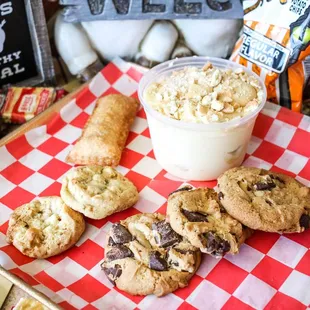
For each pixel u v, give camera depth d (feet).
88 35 2.25
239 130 1.84
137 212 1.90
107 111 2.14
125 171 2.03
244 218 1.71
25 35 2.18
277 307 1.62
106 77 2.30
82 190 1.84
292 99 2.11
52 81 2.32
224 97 1.82
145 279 1.65
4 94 2.24
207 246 1.65
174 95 1.86
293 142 2.08
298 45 1.95
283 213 1.71
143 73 2.30
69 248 1.79
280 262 1.73
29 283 1.67
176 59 2.05
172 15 2.14
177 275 1.66
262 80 1.98
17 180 1.99
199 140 1.84
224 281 1.69
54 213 1.84
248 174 1.82
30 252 1.75
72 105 2.21
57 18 2.23
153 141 1.98
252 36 2.05
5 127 2.20
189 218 1.71
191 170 1.95
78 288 1.69
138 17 2.15
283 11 1.96
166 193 1.95
